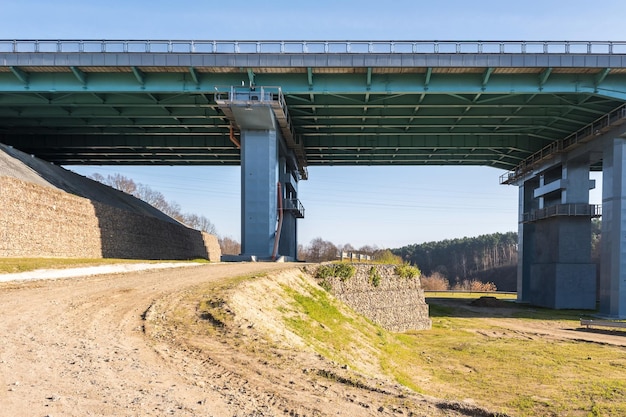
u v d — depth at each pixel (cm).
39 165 4509
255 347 1203
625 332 3772
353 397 895
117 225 4622
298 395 877
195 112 4806
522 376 2088
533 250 7269
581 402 1631
